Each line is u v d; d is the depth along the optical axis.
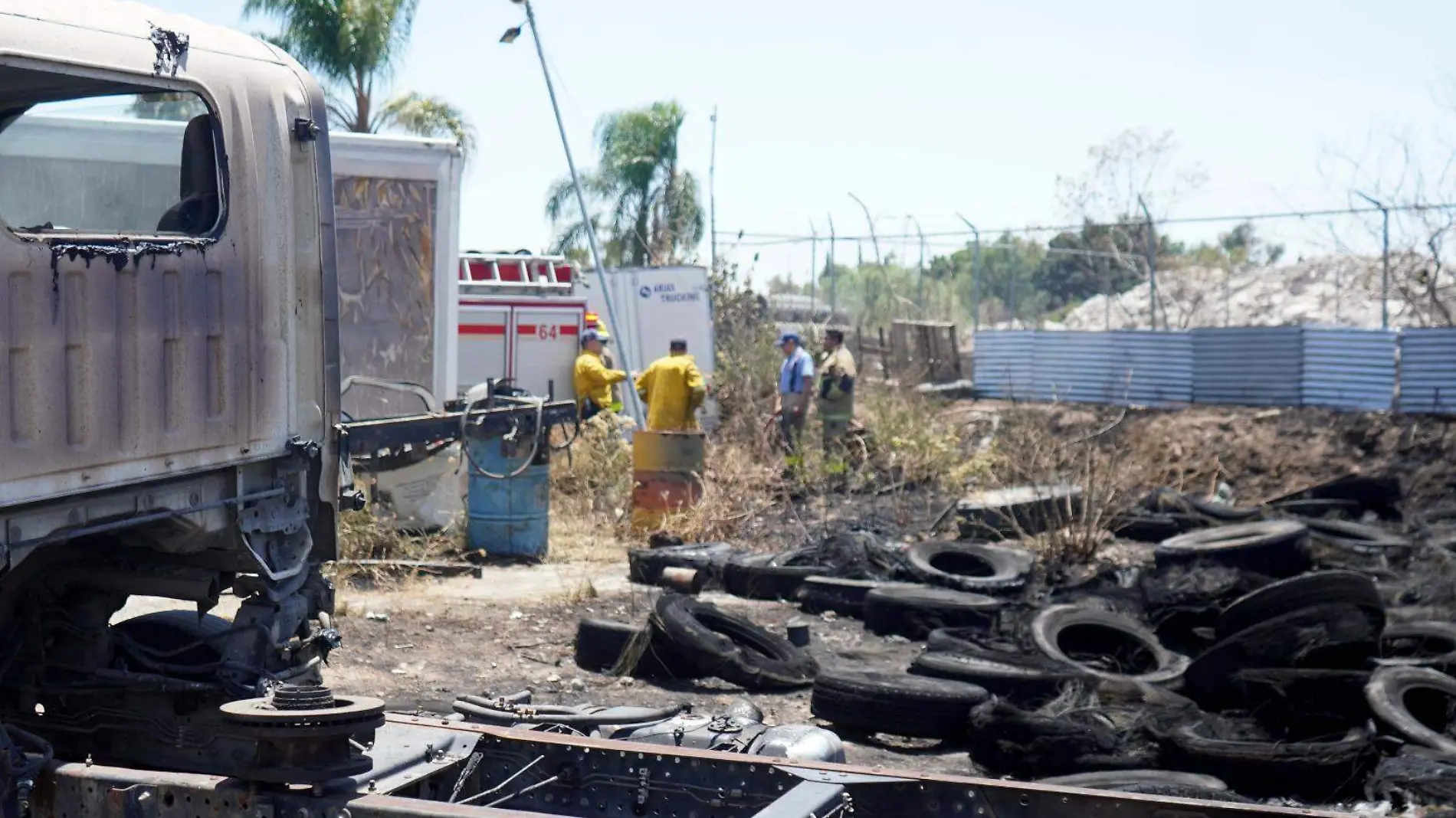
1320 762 6.77
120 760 4.96
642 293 22.59
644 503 14.45
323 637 5.03
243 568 4.88
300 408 4.99
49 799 4.09
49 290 3.90
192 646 4.96
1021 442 18.19
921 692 7.64
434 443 7.76
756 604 11.58
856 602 11.14
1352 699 7.59
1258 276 31.05
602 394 17.44
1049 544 13.11
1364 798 6.74
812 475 16.94
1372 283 27.75
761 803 4.33
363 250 12.68
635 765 4.50
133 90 4.52
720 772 4.40
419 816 3.73
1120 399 20.97
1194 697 8.18
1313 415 18.94
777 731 5.79
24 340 3.83
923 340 24.89
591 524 14.97
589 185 34.09
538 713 5.82
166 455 4.32
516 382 18.12
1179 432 19.36
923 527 15.18
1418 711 7.71
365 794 3.93
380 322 12.81
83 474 4.02
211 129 4.60
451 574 12.02
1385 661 8.26
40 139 4.88
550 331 18.41
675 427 17.42
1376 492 15.94
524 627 10.26
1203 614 9.95
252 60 4.83
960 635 9.93
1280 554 11.68
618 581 12.23
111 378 4.11
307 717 3.84
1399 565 12.36
